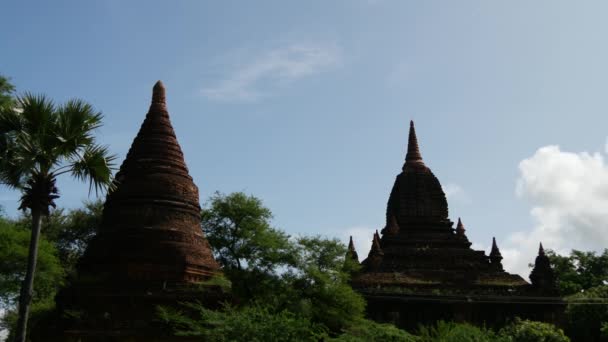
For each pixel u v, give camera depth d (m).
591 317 54.69
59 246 61.53
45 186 22.70
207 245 39.06
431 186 63.00
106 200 39.28
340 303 45.28
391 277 51.56
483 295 50.19
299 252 48.81
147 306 33.47
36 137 22.77
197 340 32.50
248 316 28.27
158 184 38.38
